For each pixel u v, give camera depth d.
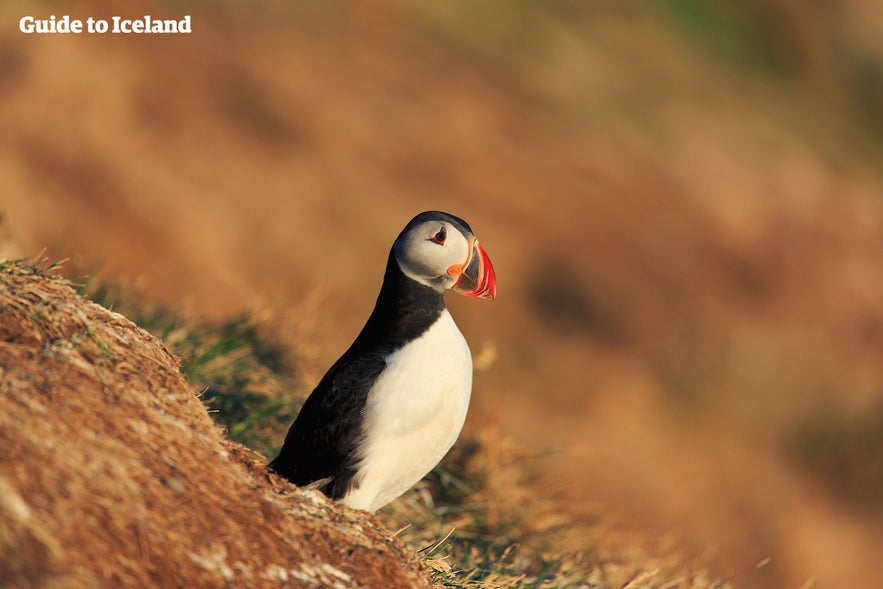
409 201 19.83
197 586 3.55
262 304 8.73
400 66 22.42
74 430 3.66
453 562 6.48
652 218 22.22
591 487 13.90
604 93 24.97
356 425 5.01
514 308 18.81
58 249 14.13
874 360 23.05
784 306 22.81
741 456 18.00
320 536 4.18
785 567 15.01
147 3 20.23
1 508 3.19
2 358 3.79
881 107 33.69
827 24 34.62
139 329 4.52
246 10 21.62
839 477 19.06
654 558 7.70
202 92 19.39
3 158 16.30
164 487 3.76
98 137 17.38
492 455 7.81
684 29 29.27
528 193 21.14
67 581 3.18
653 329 20.08
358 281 18.12
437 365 5.07
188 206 17.39
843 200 26.81
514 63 24.38
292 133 19.75
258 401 7.34
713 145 25.28
